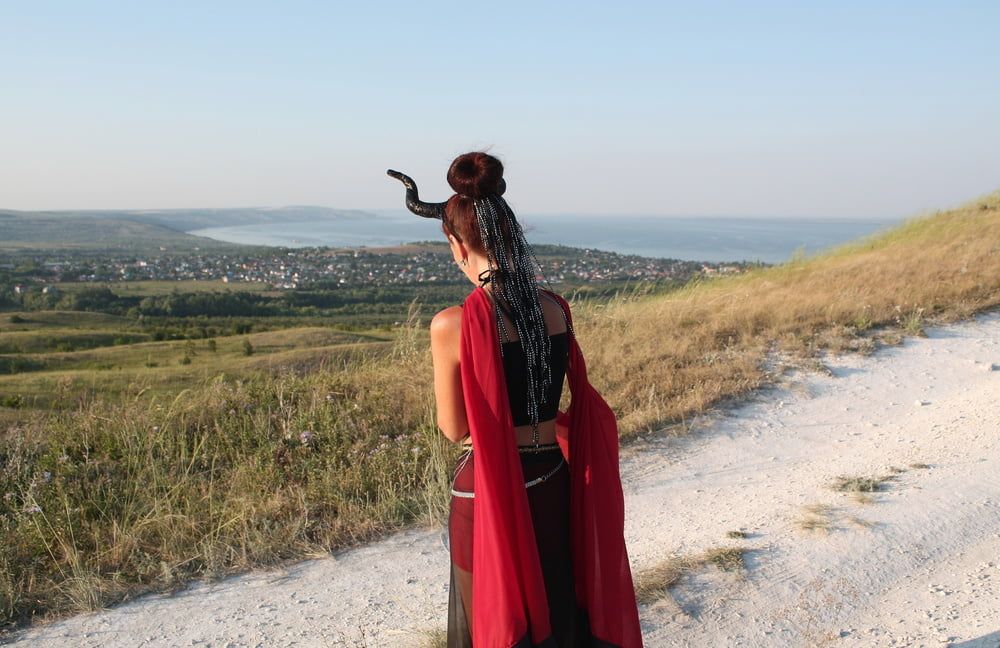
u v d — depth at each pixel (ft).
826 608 10.91
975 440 17.72
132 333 126.72
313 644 10.78
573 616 7.25
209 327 144.97
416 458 16.92
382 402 21.24
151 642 10.96
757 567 12.21
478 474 6.61
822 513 14.17
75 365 53.57
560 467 7.30
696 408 20.67
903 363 24.53
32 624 11.51
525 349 6.77
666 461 17.79
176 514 14.57
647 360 24.70
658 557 12.91
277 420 20.13
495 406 6.61
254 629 11.25
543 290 7.29
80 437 18.97
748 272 50.78
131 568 13.14
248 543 13.69
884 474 16.08
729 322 28.81
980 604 10.66
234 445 18.74
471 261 7.02
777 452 18.08
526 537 6.72
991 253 39.65
